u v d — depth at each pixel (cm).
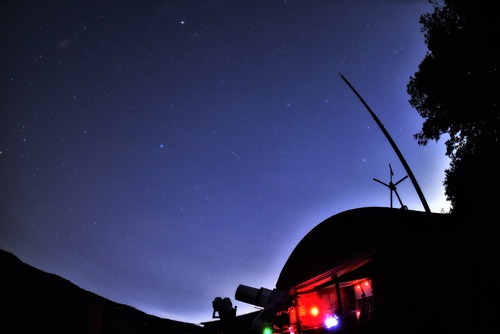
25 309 863
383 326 1301
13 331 818
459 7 1809
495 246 1126
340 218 1744
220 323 2230
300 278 1900
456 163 1922
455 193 1881
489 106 1694
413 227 1380
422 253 1295
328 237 1808
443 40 1869
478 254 1152
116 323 1346
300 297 1856
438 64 1881
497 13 1617
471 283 1095
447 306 1120
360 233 1644
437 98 1944
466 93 1780
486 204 1391
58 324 988
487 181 1577
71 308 1055
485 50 1684
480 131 1789
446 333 1094
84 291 1148
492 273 1080
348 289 1738
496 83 1664
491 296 1045
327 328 1580
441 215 1383
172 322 2180
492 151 1645
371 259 1476
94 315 1186
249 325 2244
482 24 1670
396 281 1347
